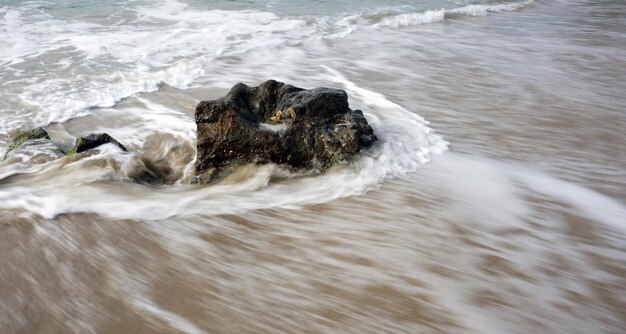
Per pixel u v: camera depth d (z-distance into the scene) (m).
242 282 3.85
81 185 5.07
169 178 5.66
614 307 3.78
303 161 5.50
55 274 3.82
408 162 5.74
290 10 14.12
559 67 10.13
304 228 4.60
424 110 7.59
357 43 11.43
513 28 13.45
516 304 3.75
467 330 3.49
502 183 5.48
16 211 4.55
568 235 4.60
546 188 5.42
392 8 15.03
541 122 7.29
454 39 12.15
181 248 4.22
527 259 4.25
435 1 16.52
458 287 3.89
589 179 5.68
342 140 5.51
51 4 13.47
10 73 8.59
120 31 11.34
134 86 8.16
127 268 3.93
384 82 8.90
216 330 3.38
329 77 9.08
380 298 3.74
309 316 3.55
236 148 5.38
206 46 10.55
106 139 5.82
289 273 3.99
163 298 3.64
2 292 3.60
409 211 4.89
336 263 4.13
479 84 8.95
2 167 5.40
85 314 3.45
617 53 11.20
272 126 5.60
